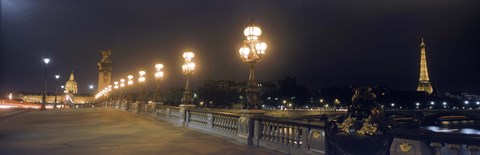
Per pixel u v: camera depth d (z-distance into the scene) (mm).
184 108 19062
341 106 120312
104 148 10766
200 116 16953
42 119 23812
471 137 5312
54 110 41812
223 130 14219
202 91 95062
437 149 5863
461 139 5430
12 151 9992
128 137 13672
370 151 6598
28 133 14734
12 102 63906
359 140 6695
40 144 11461
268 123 11258
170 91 80312
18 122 20906
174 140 12914
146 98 31766
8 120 22547
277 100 130625
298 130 9727
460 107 160750
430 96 140750
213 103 94875
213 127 15250
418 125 6488
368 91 6777
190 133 15336
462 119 107688
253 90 12211
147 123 20891
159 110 24672
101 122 21406
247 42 12195
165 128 17672
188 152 10250
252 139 11938
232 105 91062
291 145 9969
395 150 6461
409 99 129375
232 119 13594
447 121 106938
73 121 22109
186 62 19250
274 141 10820
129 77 40938
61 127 17734
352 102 7035
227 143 12188
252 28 12047
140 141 12531
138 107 31500
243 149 10898
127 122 21562
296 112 72938
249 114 12086
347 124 6977
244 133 12336
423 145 6012
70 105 82375
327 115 7730
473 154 5309
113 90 61688
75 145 11320
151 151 10336
